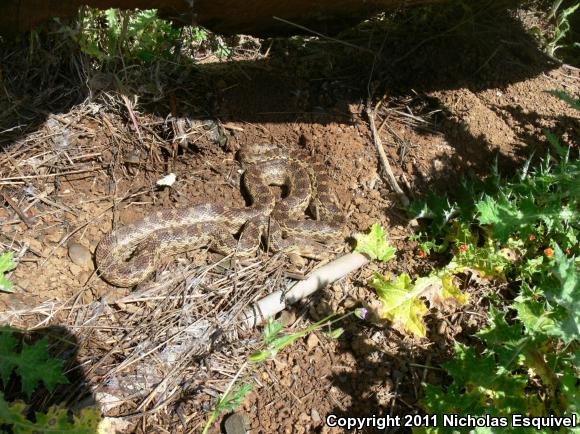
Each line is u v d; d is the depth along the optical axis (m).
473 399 0.65
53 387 0.64
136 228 0.88
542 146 1.05
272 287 0.83
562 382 0.64
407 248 0.90
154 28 0.96
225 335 0.76
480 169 1.02
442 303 0.81
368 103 1.08
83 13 0.90
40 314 0.75
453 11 1.17
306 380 0.74
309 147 1.04
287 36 1.07
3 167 0.87
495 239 0.85
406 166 1.01
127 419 0.67
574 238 0.81
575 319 0.59
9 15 0.88
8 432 0.63
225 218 0.93
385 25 1.19
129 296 0.79
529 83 1.16
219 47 1.12
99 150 0.93
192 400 0.70
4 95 0.92
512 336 0.68
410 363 0.75
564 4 1.38
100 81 0.95
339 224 0.93
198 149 0.99
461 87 1.12
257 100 1.06
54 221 0.85
